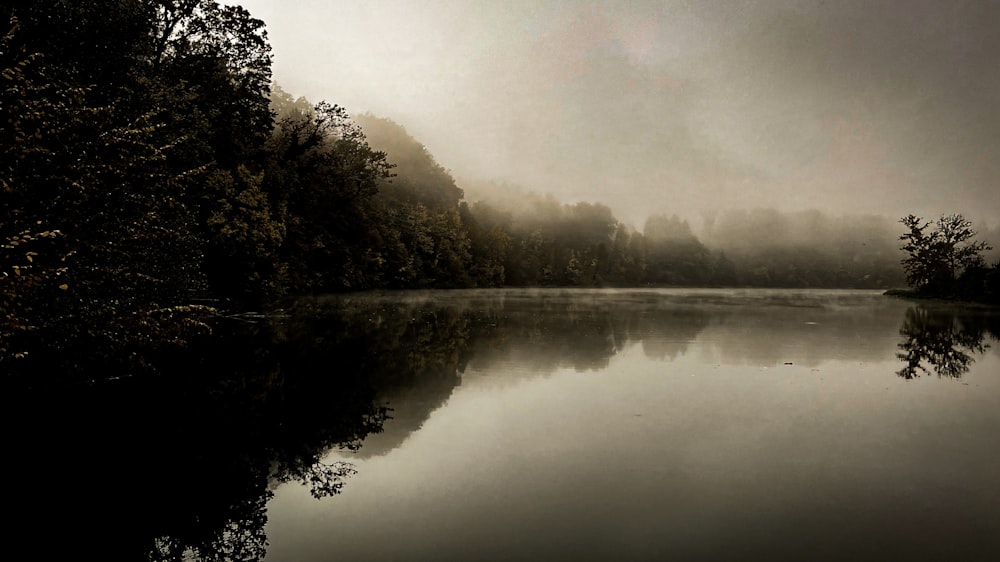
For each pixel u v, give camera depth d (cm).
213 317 2281
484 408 945
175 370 1220
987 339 1991
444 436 788
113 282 939
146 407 917
